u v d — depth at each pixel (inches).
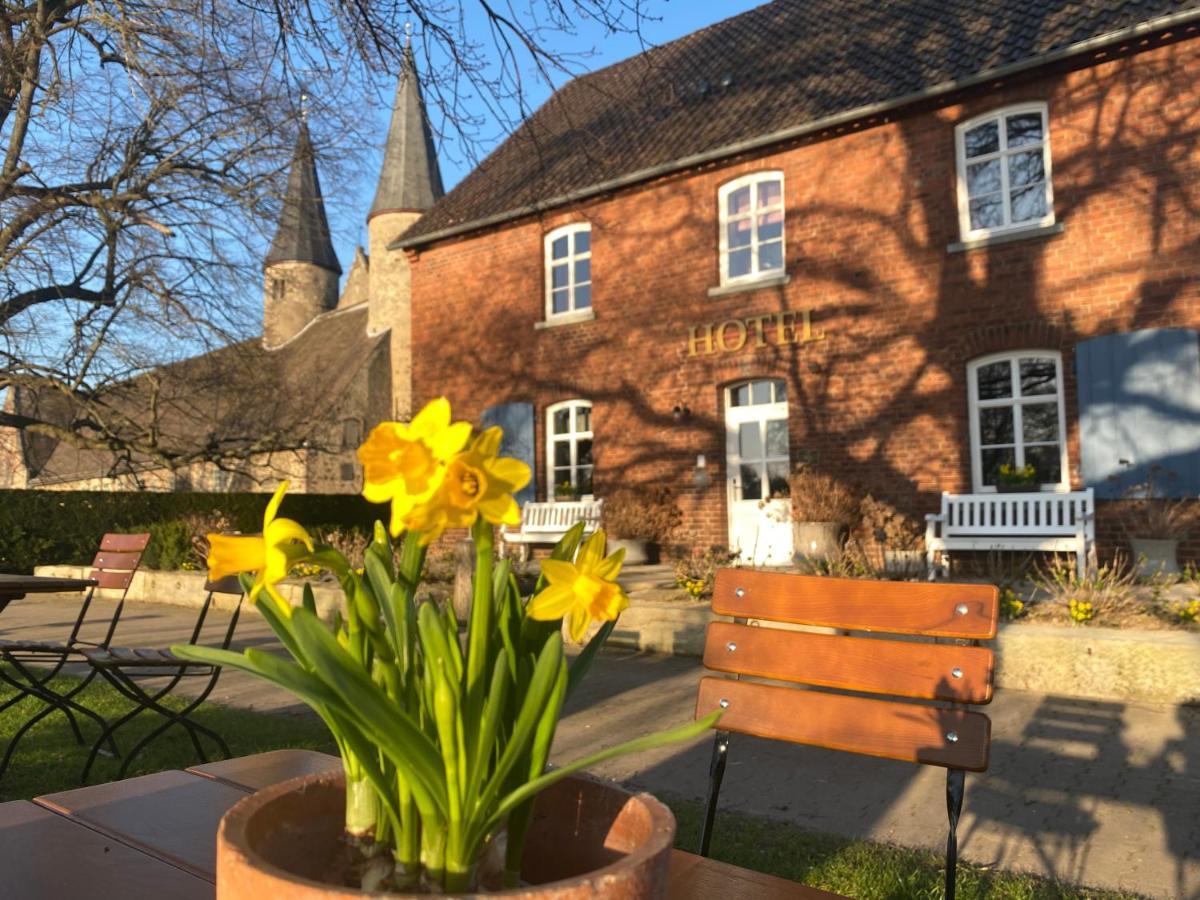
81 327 533.6
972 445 459.2
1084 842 142.3
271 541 34.9
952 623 81.7
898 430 474.6
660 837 33.1
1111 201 423.8
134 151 509.0
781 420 531.5
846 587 88.7
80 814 63.6
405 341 1274.6
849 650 87.1
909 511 466.9
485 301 654.5
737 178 542.3
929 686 81.6
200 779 72.9
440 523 30.0
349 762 36.8
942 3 548.4
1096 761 186.5
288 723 217.3
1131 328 415.5
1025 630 252.8
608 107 676.1
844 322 495.8
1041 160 450.9
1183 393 398.9
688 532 545.6
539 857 39.8
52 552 666.8
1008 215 456.4
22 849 56.3
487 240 657.0
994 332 450.0
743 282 530.3
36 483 1277.1
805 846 137.3
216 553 35.0
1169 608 270.2
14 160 454.0
